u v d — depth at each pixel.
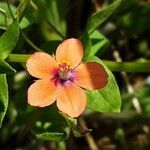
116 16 0.10
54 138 0.08
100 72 0.07
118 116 0.10
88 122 0.10
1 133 0.10
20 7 0.08
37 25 0.10
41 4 0.10
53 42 0.09
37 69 0.07
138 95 0.10
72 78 0.07
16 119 0.09
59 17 0.10
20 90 0.09
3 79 0.08
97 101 0.08
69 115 0.07
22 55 0.08
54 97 0.07
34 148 0.10
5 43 0.07
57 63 0.07
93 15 0.08
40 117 0.09
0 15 0.08
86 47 0.08
